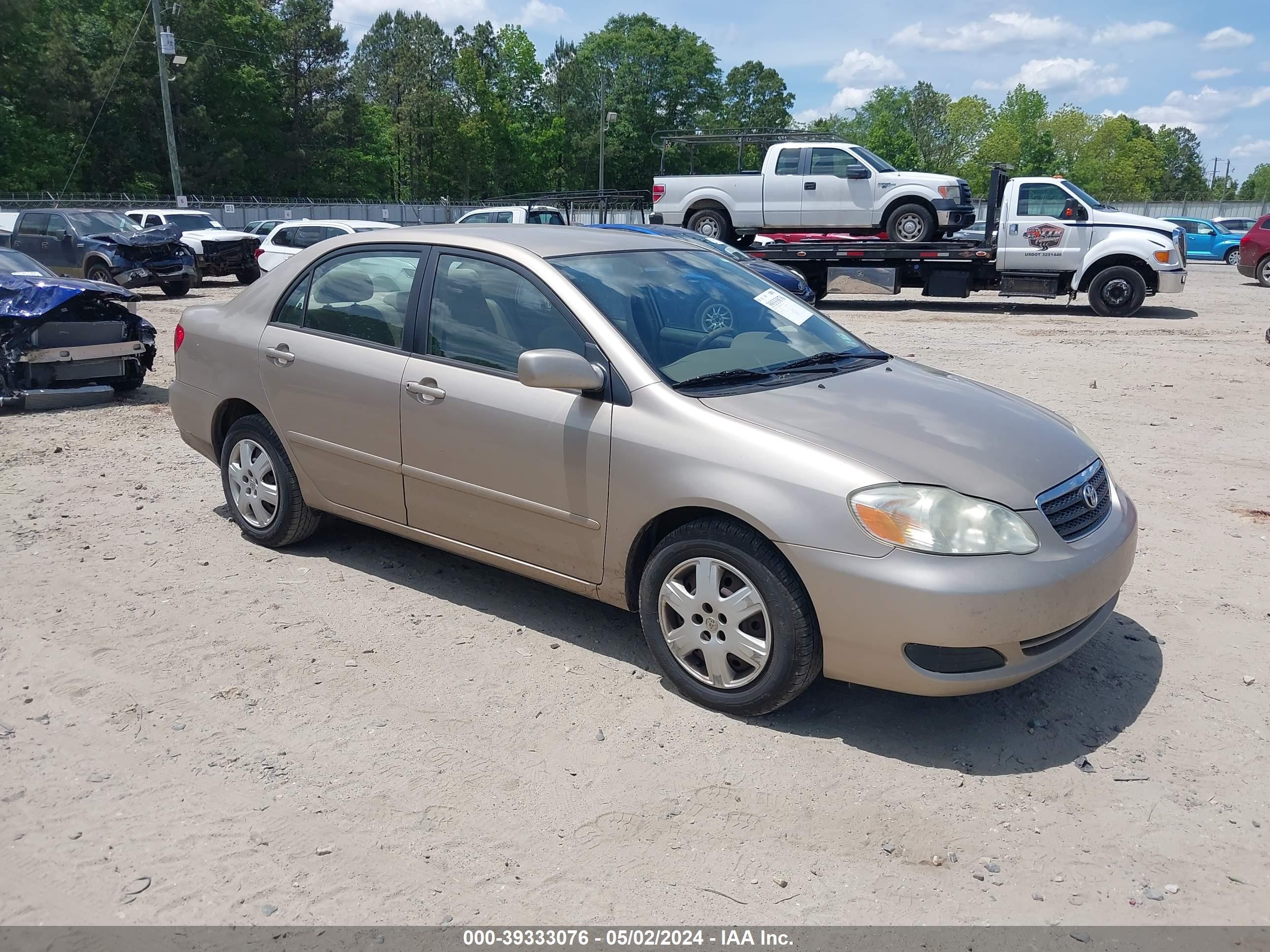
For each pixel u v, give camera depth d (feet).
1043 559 11.05
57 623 14.53
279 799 10.43
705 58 307.58
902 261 61.77
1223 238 117.91
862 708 12.49
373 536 18.29
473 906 8.95
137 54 193.77
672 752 11.43
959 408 12.94
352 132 256.11
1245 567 17.30
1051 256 58.54
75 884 9.16
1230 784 10.92
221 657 13.55
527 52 326.44
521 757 11.28
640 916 8.86
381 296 15.34
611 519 12.65
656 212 67.21
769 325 14.73
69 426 27.76
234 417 17.94
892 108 377.91
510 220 75.97
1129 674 13.41
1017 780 10.98
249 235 82.58
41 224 69.21
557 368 12.20
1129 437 26.68
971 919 8.87
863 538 10.86
